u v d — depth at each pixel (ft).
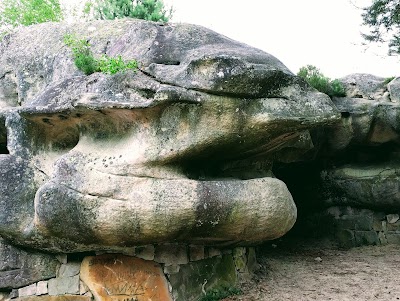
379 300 18.13
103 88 15.71
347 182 28.91
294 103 16.05
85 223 14.88
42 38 20.54
